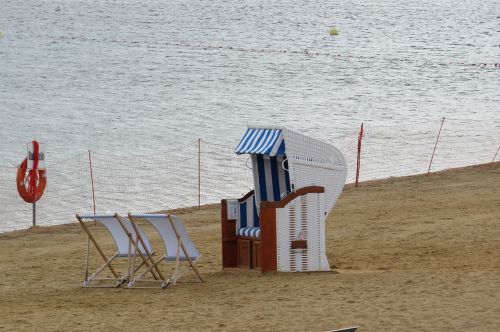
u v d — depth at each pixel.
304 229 50.12
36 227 79.38
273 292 44.25
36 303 44.47
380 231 66.50
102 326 37.66
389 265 53.25
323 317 37.56
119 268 57.78
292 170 49.78
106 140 149.75
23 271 57.09
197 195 98.31
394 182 95.19
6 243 71.50
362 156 124.00
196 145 140.25
